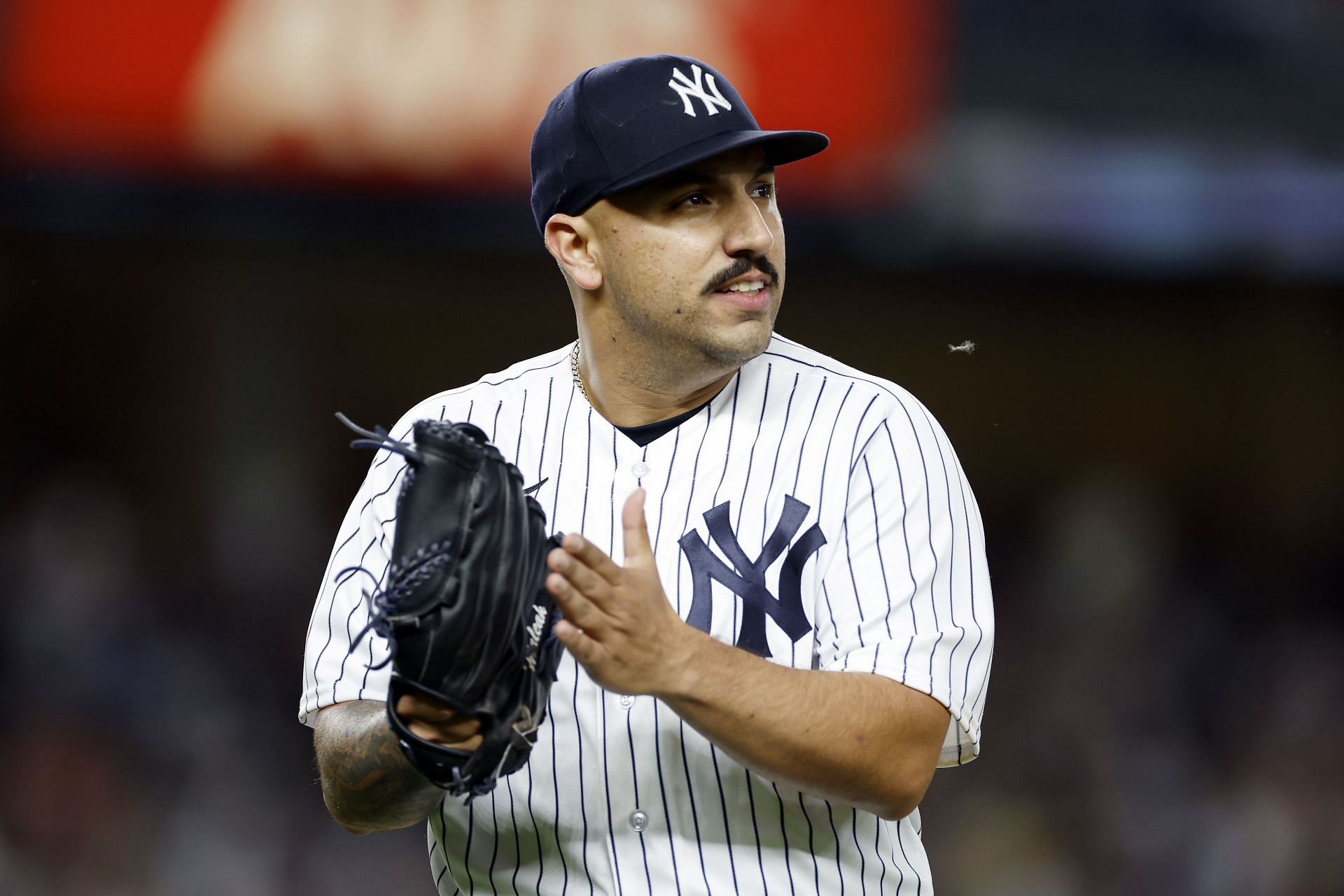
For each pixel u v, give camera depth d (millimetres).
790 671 7012
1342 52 37938
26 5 27969
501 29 28109
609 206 7762
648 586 6535
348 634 8234
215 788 30531
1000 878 30594
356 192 28406
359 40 28188
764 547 7797
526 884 7957
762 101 28891
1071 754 33750
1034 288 45906
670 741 7633
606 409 8352
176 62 28156
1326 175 37094
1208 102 37094
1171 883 31375
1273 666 38500
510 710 6777
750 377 8281
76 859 28219
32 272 40312
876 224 36188
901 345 45812
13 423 40375
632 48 28156
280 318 42312
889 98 29750
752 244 7633
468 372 43438
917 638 7520
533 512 6957
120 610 34750
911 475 7910
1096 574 44469
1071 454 46688
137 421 41156
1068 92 36656
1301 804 32531
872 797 7191
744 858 7641
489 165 28266
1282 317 46750
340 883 29297
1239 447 47156
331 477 42531
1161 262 40938
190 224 33281
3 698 31141
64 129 28062
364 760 7602
